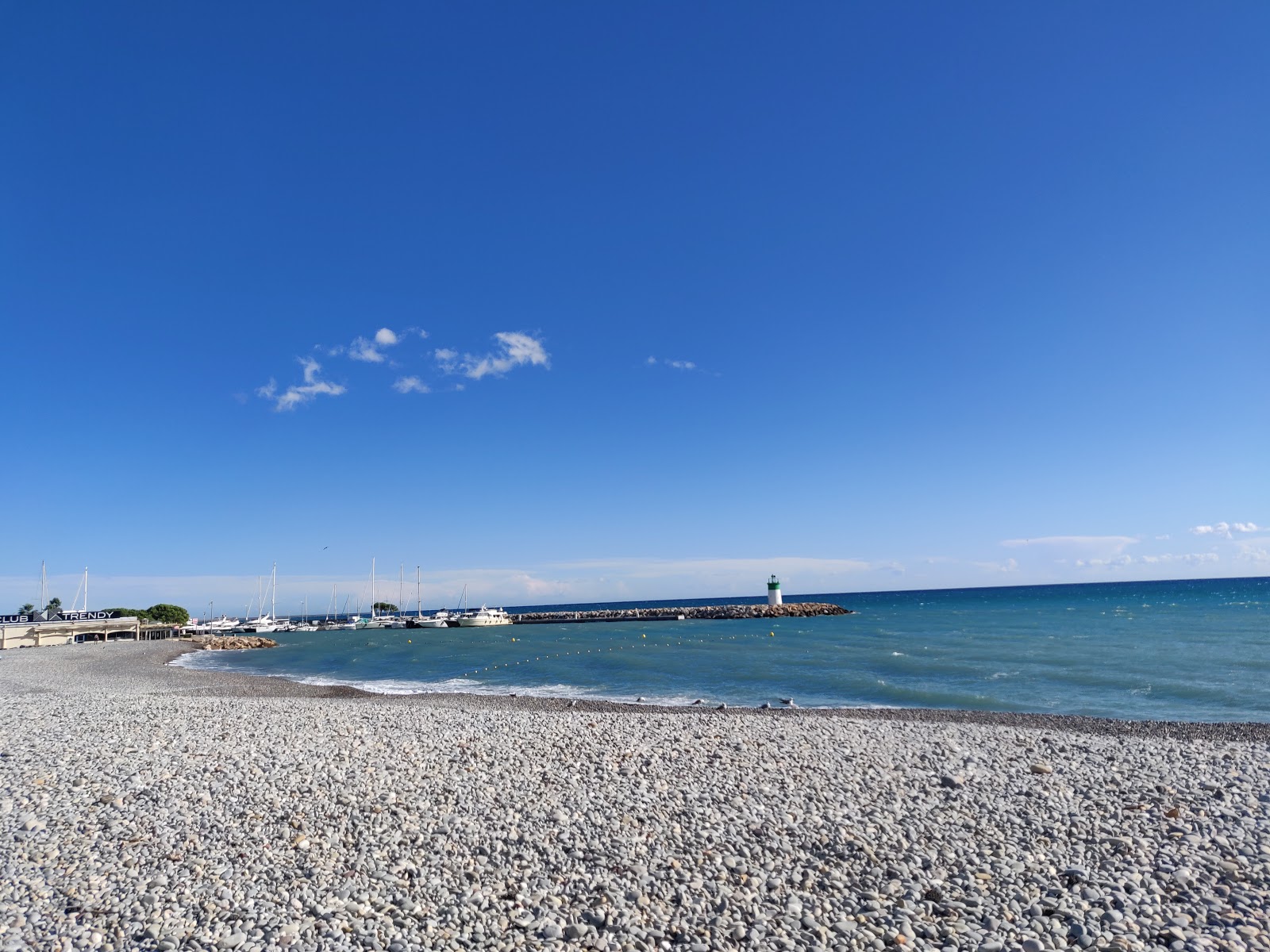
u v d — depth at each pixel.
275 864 9.02
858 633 60.69
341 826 10.19
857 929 7.39
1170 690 25.02
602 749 14.48
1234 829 9.83
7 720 19.02
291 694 29.77
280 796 11.46
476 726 17.25
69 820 10.48
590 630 86.75
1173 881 8.29
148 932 7.43
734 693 27.95
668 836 9.78
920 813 10.62
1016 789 11.76
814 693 27.53
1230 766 13.18
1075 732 17.12
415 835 9.86
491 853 9.30
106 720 18.62
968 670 31.70
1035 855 9.08
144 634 96.75
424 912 7.84
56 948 7.14
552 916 7.74
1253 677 27.31
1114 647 39.59
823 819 10.38
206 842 9.70
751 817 10.47
